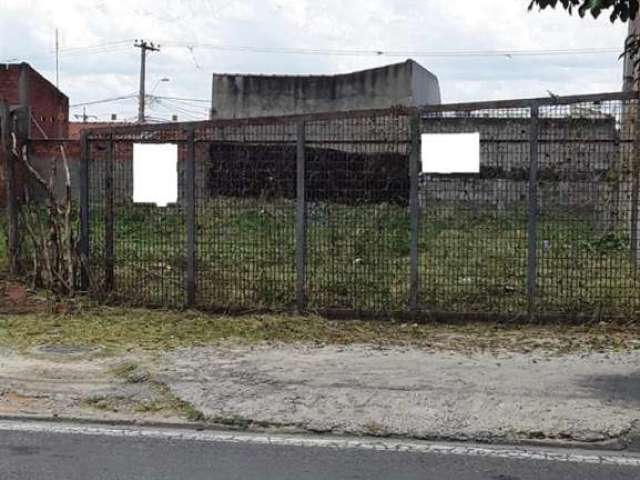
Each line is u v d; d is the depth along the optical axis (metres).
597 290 10.11
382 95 37.97
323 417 6.72
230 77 40.06
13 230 12.35
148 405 7.03
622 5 7.16
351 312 10.38
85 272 11.30
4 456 5.86
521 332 9.73
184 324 10.06
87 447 6.08
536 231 10.04
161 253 11.03
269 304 10.67
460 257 10.39
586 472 5.67
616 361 8.41
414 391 7.36
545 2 7.33
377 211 10.51
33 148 14.26
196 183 10.77
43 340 9.20
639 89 10.69
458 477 5.54
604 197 9.99
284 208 10.70
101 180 11.16
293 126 10.66
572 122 9.82
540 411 6.82
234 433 6.47
